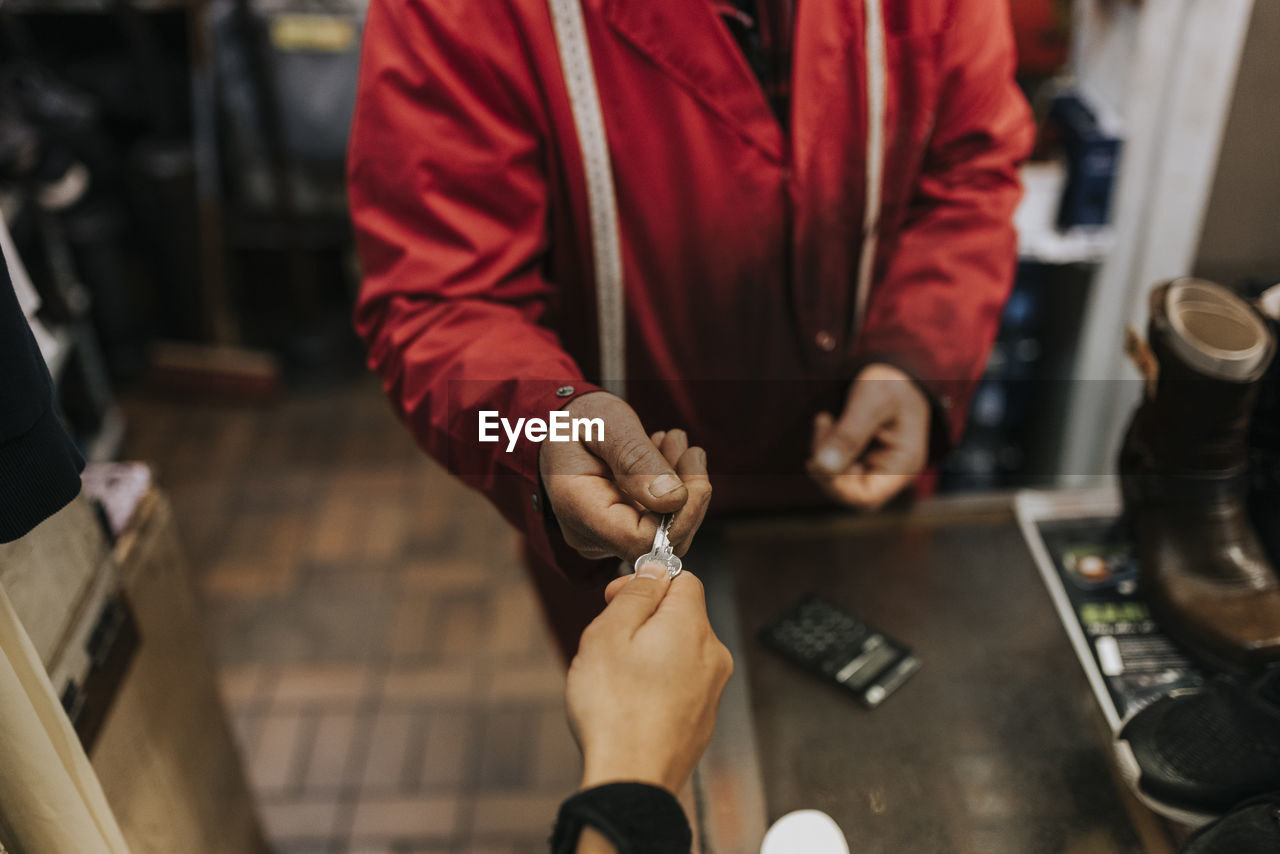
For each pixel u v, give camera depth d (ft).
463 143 2.81
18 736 2.38
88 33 9.39
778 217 2.98
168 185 8.79
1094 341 5.40
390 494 8.11
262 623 7.05
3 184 6.49
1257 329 2.84
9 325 2.14
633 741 1.86
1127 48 4.87
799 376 3.26
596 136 2.83
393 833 5.68
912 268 3.13
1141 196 4.97
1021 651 2.93
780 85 2.88
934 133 3.07
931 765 2.64
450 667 6.64
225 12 8.18
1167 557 2.96
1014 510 3.33
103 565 3.10
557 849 1.80
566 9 2.70
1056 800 2.55
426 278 2.83
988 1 2.90
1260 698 2.59
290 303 9.80
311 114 8.37
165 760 3.43
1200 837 2.37
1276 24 3.75
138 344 9.61
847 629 2.98
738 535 3.28
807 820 2.42
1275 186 3.91
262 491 8.23
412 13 2.73
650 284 3.07
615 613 2.06
